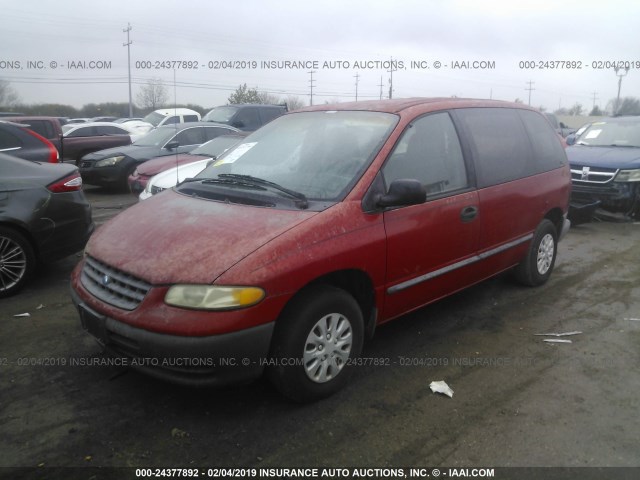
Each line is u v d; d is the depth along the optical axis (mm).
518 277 5355
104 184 11406
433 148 4043
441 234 3930
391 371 3717
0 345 4023
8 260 5023
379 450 2881
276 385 3148
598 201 8430
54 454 2812
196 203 3576
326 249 3154
